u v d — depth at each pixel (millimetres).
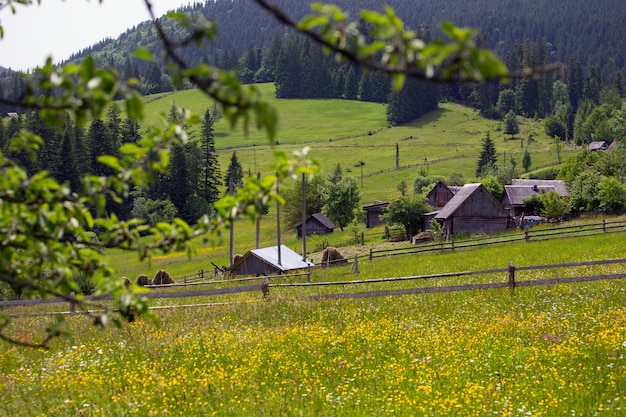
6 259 4406
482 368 12234
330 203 89188
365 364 12953
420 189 116062
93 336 16312
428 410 9906
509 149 176375
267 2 2816
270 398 10641
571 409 9875
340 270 39500
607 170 86188
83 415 9781
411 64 2738
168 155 4336
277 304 19891
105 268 4738
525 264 34125
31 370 12891
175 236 4668
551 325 15914
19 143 4414
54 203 4305
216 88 2916
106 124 124875
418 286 26812
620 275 21125
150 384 11484
